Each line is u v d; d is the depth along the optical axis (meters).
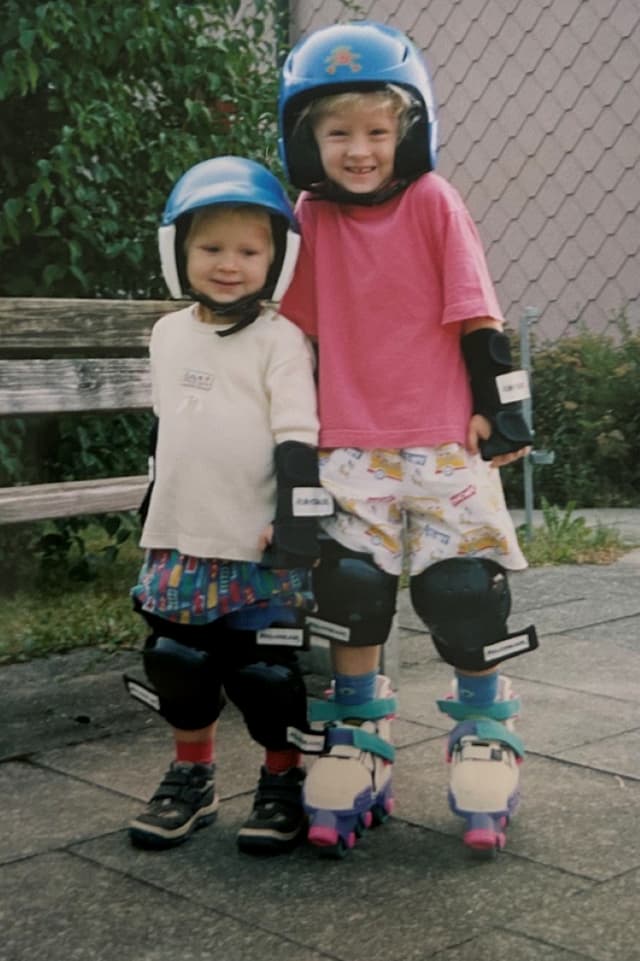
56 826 2.48
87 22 4.59
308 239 2.34
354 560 2.26
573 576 4.91
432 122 2.26
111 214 4.88
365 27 2.25
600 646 3.83
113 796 2.64
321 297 2.30
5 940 1.99
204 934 2.01
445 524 2.26
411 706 3.21
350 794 2.28
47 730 3.09
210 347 2.27
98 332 3.54
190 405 2.27
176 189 2.26
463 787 2.29
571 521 6.27
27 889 2.18
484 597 2.25
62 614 4.24
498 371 2.23
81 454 4.88
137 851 2.34
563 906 2.08
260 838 2.29
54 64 4.55
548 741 2.92
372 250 2.26
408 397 2.25
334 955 1.93
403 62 2.21
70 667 3.67
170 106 5.16
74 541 4.92
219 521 2.24
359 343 2.27
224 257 2.22
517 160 7.91
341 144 2.23
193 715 2.36
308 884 2.18
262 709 2.28
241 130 5.14
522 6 7.80
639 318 7.55
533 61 7.80
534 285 7.93
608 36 7.52
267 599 2.28
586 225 7.70
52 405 3.44
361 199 2.26
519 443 2.24
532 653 3.75
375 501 2.27
